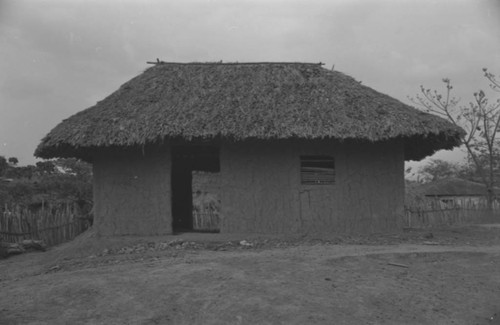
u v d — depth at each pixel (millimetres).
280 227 11516
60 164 27062
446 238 11523
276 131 10773
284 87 12375
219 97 11852
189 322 5598
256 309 5910
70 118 11406
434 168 46812
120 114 11250
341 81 12859
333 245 10281
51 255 10867
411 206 16891
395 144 11992
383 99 12219
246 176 11586
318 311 5918
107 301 6188
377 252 9125
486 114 22719
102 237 11289
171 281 6938
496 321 6035
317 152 11750
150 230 11391
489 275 7898
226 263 8078
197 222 18750
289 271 7535
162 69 13258
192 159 15867
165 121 10867
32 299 6332
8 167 26047
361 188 11828
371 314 5957
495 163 24562
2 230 12398
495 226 15047
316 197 11688
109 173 11500
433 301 6527
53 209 16656
